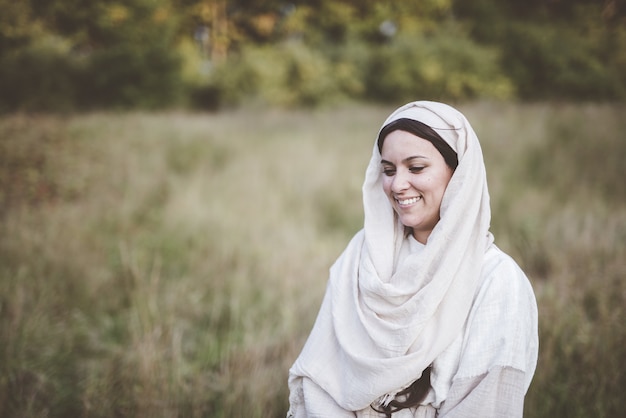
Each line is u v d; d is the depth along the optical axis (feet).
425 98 53.62
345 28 65.92
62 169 22.50
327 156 26.73
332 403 4.92
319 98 53.67
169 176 23.32
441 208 4.39
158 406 8.65
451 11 63.93
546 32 56.39
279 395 9.07
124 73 49.78
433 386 4.31
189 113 45.14
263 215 19.33
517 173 22.97
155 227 17.78
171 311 11.87
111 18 53.72
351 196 21.90
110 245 15.89
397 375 4.31
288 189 22.33
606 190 20.22
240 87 53.26
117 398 8.97
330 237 17.94
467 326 4.28
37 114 38.17
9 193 19.81
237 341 11.04
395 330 4.38
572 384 8.55
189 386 9.29
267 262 15.05
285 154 27.30
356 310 4.77
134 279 13.38
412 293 4.38
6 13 48.52
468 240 4.30
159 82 50.90
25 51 47.88
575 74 54.19
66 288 13.10
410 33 58.85
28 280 12.82
